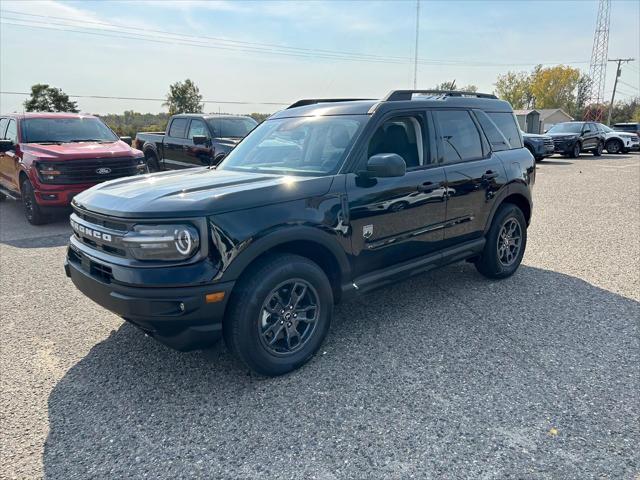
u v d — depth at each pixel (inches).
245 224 112.3
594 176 587.2
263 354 119.6
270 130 170.1
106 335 151.9
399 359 132.5
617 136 1036.5
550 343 139.9
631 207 365.1
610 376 120.8
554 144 879.1
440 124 165.6
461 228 171.6
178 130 464.1
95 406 113.7
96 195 128.0
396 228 146.5
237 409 111.2
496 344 140.0
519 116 1873.8
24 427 105.9
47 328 157.3
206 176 142.9
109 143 358.0
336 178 132.0
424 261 160.1
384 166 128.3
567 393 113.6
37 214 321.1
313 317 130.1
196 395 117.4
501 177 185.3
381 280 146.2
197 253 107.0
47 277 211.0
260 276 116.0
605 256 231.1
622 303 169.8
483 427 101.8
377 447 96.7
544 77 3309.5
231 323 115.0
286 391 118.1
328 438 100.0
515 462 91.1
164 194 116.8
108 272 114.0
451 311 165.5
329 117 155.1
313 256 135.0
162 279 106.0
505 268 195.8
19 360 136.1
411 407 109.9
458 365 128.4
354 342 143.4
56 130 359.9
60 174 305.6
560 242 260.5
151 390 120.0
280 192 120.2
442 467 90.5
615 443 95.6
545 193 445.1
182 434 102.9
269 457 95.0
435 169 159.0
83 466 93.7
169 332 111.3
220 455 96.0
